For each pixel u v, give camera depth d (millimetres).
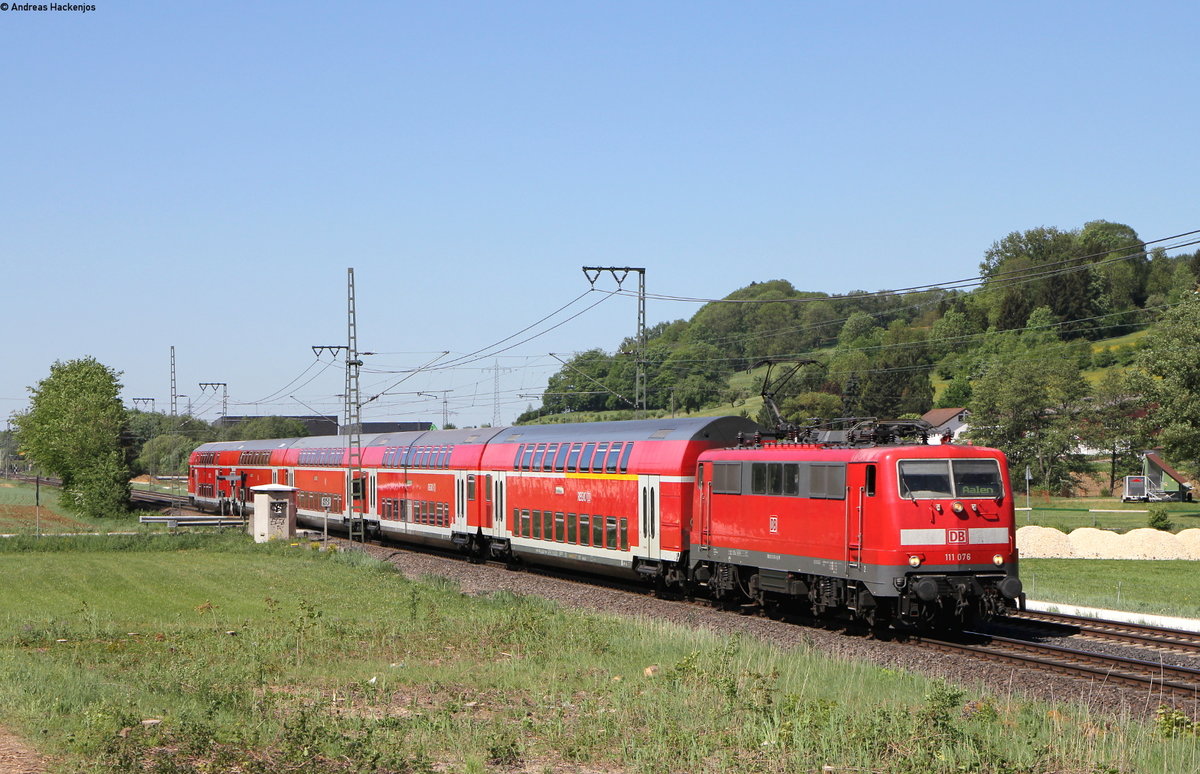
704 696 16484
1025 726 14719
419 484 48062
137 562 44625
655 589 32438
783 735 13758
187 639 23984
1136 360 81625
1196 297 79625
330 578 38000
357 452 55375
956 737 13758
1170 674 19344
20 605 31922
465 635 23703
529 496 38531
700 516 28609
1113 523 71562
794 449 25109
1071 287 159000
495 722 15234
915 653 21297
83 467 91750
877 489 22438
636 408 47656
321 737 13727
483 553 43562
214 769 12156
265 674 19188
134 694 16781
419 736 14250
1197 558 51531
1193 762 12891
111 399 101500
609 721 15039
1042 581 40156
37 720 14109
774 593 26438
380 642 23141
